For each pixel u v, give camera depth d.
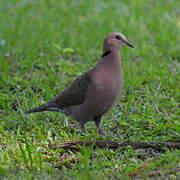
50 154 10.91
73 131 12.28
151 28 20.45
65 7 23.73
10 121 12.58
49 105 12.17
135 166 10.10
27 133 11.91
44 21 21.25
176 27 20.20
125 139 11.50
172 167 9.88
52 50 17.59
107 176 9.74
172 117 12.62
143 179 9.50
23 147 10.97
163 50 17.77
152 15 22.36
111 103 11.39
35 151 10.58
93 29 20.30
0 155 10.62
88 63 16.45
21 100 13.80
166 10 23.16
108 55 11.40
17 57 16.88
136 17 22.02
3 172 9.80
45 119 12.98
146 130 12.05
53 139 11.83
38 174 9.81
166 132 11.89
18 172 9.80
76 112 11.77
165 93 14.37
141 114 12.91
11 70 15.98
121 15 22.31
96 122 11.95
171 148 10.78
